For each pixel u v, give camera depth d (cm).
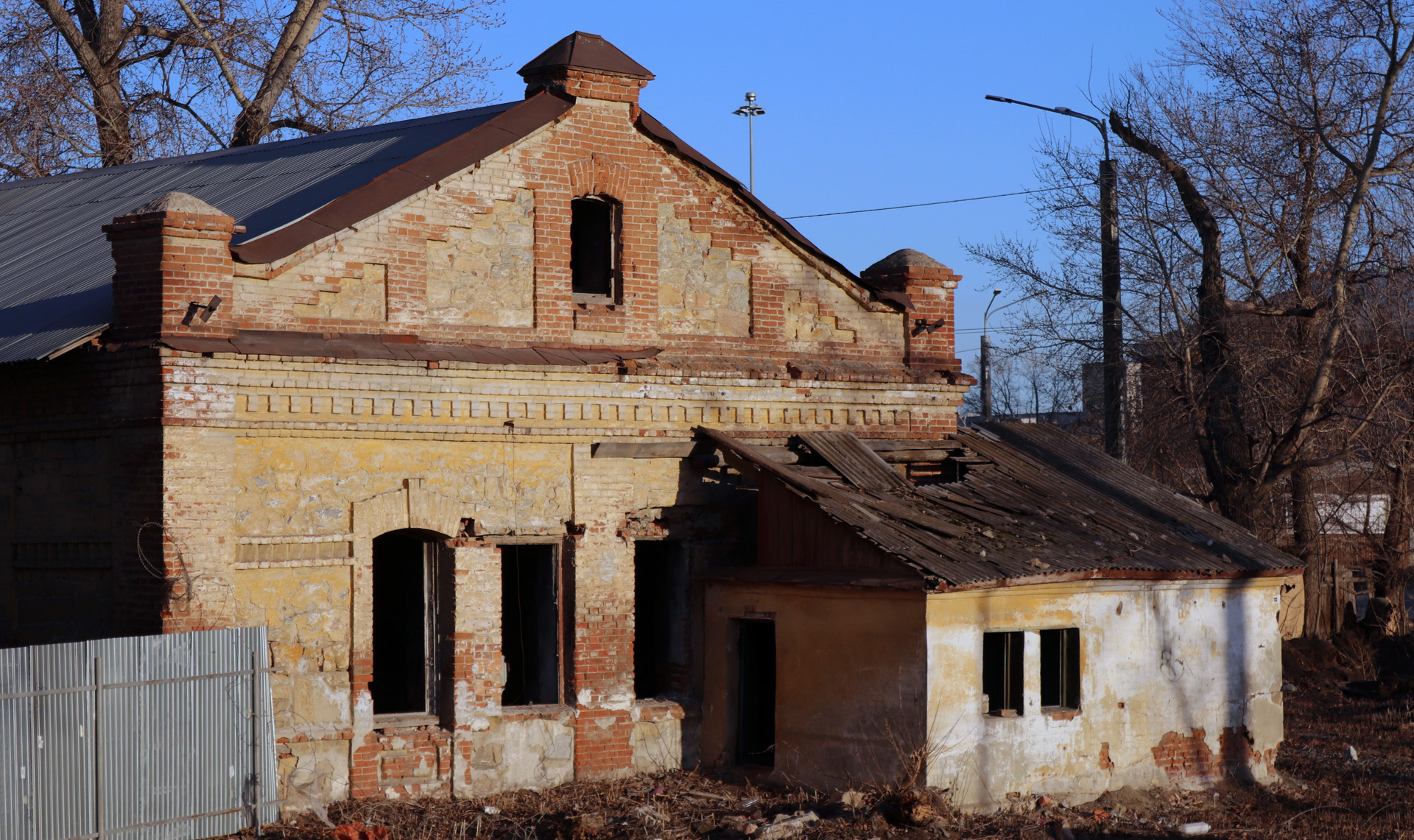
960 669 1512
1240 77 2711
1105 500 1942
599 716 1645
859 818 1437
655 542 1795
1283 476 2805
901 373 1914
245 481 1393
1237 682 1830
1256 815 1662
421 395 1509
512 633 1712
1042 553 1628
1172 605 1759
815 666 1595
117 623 1376
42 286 1633
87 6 3178
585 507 1639
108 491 1395
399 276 1515
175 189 1934
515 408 1581
